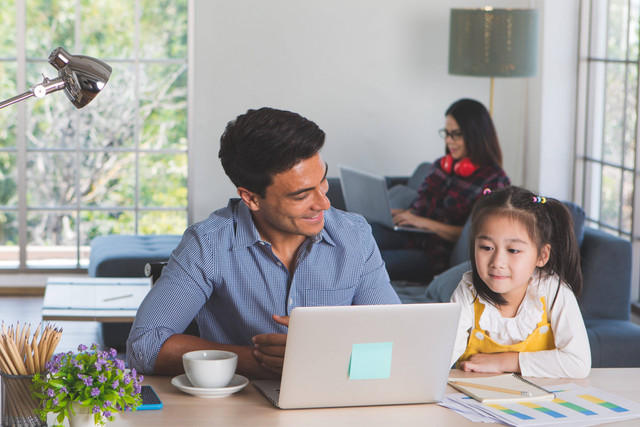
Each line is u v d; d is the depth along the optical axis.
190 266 1.96
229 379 1.80
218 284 1.98
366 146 6.03
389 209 4.33
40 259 5.92
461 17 5.11
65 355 1.58
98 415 1.53
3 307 5.45
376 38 5.95
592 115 5.41
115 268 4.57
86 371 1.56
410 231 4.37
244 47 5.88
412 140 6.04
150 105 5.93
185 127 5.98
